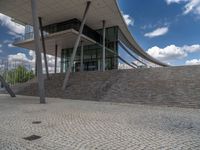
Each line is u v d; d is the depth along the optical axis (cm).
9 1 1822
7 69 2875
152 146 443
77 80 1939
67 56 2916
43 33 2377
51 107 1073
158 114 860
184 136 522
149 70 1659
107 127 614
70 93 1714
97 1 1841
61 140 482
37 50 1297
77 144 454
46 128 598
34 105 1160
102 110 969
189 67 1472
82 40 2398
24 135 524
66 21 2294
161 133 550
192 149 428
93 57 2614
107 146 441
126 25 2425
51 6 1938
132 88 1458
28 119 731
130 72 1744
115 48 2486
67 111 929
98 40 2606
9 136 514
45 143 459
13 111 923
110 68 2488
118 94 1443
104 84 1677
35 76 2730
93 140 483
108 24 2408
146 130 581
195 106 1062
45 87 2020
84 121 700
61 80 2075
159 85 1377
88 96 1563
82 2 1859
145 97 1297
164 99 1207
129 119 743
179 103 1129
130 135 529
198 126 634
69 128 599
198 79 1277
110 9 1997
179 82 1326
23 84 2417
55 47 2780
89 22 2336
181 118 770
